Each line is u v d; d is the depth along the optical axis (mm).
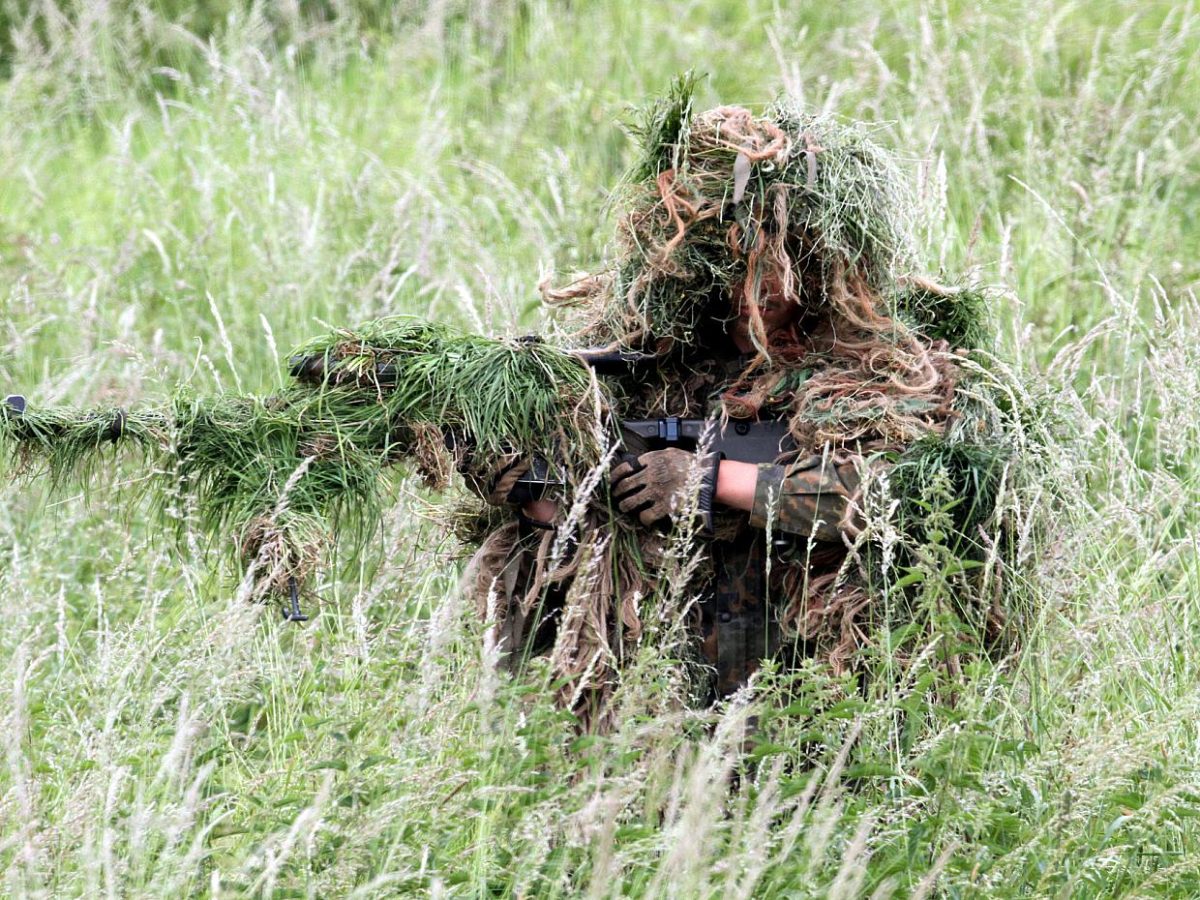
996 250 19891
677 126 11180
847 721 10586
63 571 15906
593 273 12383
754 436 11297
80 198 26203
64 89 29031
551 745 10125
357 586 14352
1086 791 10398
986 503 11156
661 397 11633
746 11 28656
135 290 21188
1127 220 20734
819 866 9883
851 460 10836
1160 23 27016
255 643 12828
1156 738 10586
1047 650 11758
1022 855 10086
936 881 9938
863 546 11180
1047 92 25000
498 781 10211
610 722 11148
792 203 10914
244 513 10812
